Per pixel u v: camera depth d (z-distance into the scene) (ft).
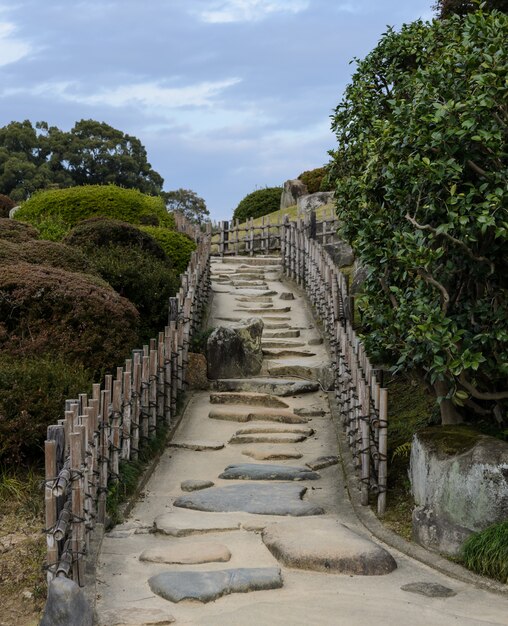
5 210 80.64
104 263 41.24
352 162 32.60
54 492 17.38
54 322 31.78
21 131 145.38
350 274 52.95
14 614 18.17
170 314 37.40
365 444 24.67
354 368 28.58
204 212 160.04
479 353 20.75
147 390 28.99
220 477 27.09
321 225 63.52
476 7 44.42
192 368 37.86
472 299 23.62
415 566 20.06
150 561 19.65
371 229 24.25
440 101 22.33
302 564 19.21
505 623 16.61
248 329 40.04
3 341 30.73
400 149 23.06
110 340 31.89
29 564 19.80
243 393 36.35
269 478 26.91
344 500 25.30
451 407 24.21
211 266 63.67
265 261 65.36
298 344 43.09
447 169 20.94
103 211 62.49
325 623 16.30
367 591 18.11
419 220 23.24
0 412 24.66
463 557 19.83
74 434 18.54
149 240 47.42
